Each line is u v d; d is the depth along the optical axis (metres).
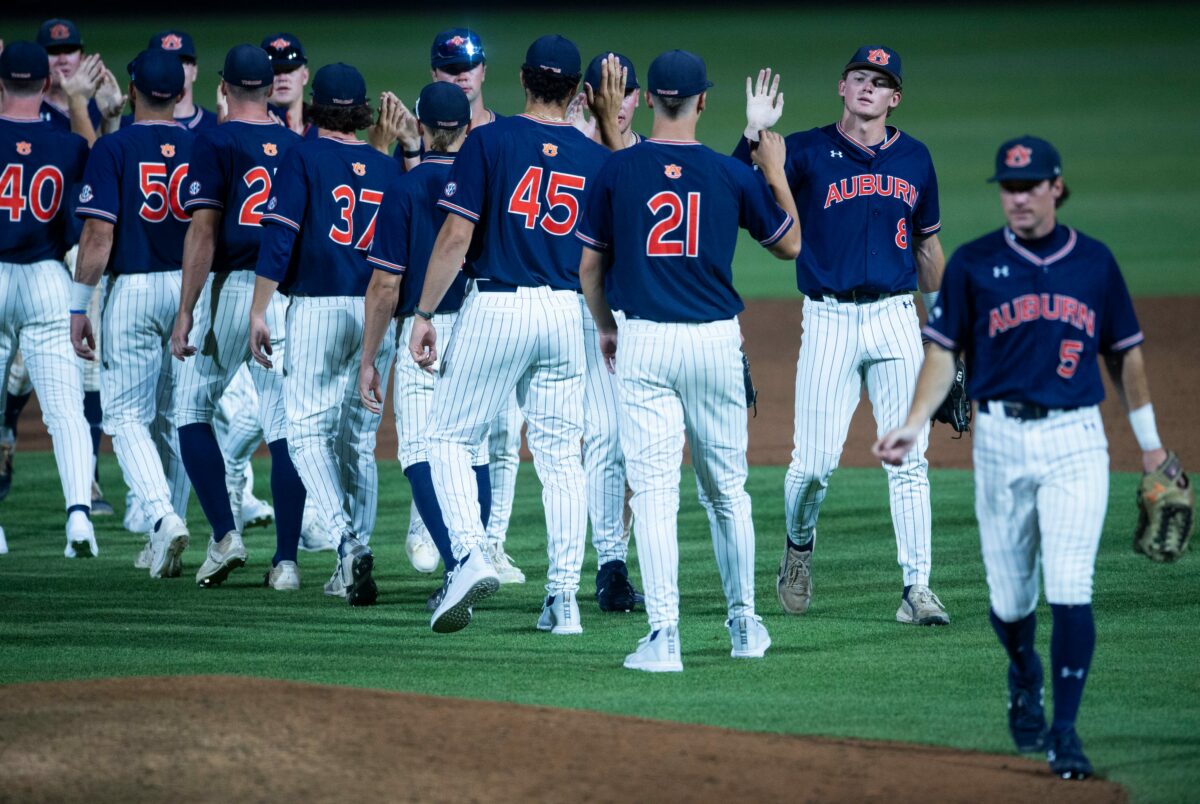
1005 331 16.44
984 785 15.71
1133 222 73.81
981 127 105.75
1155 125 105.00
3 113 27.66
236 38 156.12
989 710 18.77
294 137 26.52
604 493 24.64
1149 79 128.38
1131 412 16.98
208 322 26.45
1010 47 156.62
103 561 29.05
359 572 24.91
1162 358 48.91
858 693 19.53
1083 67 138.38
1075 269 16.39
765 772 15.70
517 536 30.89
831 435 23.69
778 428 42.16
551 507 22.83
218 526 26.67
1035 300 16.33
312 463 25.28
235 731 16.25
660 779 15.37
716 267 19.89
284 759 15.54
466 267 21.92
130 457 27.27
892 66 23.23
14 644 22.41
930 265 24.73
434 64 25.75
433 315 22.58
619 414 22.44
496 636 22.97
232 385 30.94
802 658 21.42
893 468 23.81
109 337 27.06
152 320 27.06
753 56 146.75
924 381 17.06
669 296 19.88
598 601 25.36
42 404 28.42
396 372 24.86
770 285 66.19
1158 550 16.73
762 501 33.69
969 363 17.06
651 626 20.80
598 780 15.27
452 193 21.14
